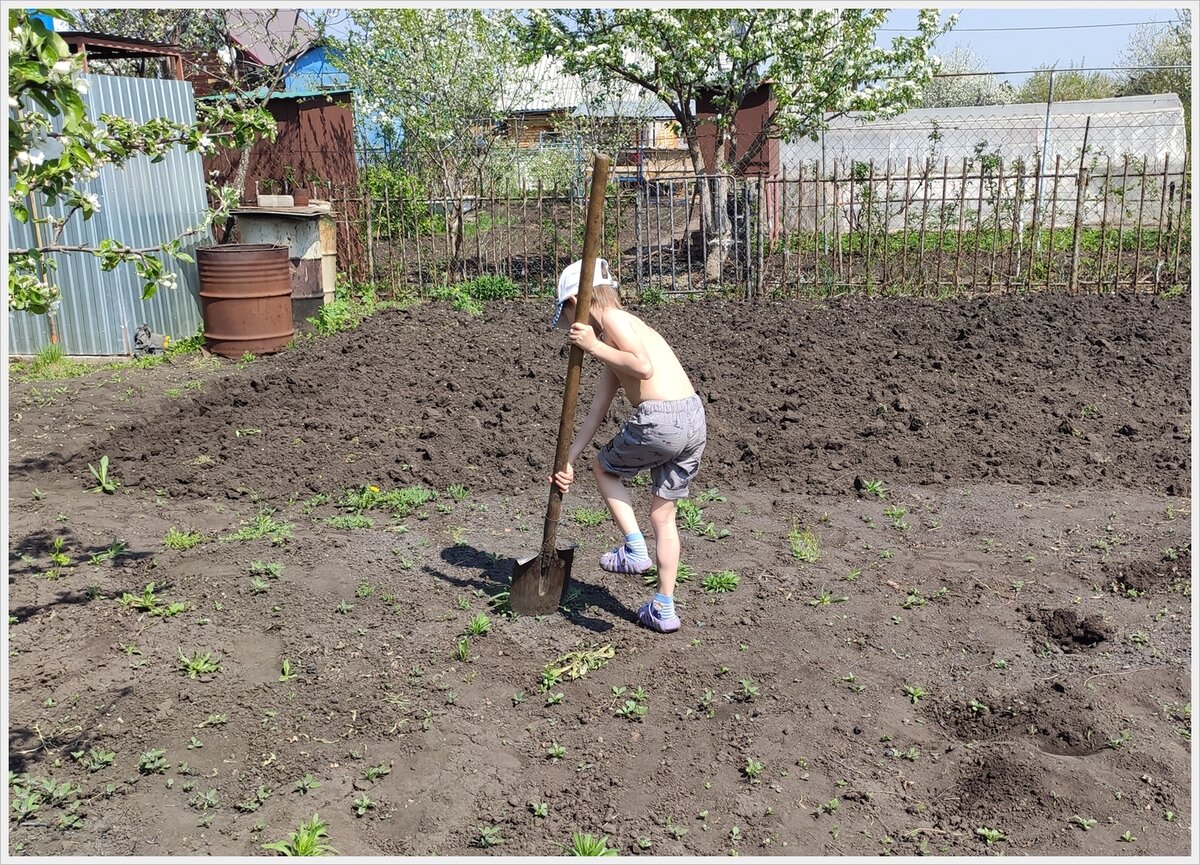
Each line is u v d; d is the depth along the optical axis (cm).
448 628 438
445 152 1563
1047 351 920
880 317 1084
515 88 1627
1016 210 1247
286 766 343
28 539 532
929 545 534
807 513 583
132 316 1002
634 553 445
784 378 864
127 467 652
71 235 948
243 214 1082
